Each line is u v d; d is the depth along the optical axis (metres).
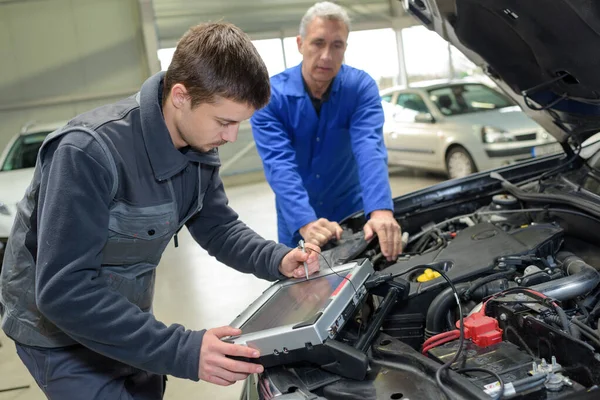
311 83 2.30
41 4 8.30
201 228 1.63
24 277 1.32
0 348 3.48
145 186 1.26
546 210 1.87
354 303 1.32
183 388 2.81
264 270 1.55
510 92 2.12
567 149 2.21
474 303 1.48
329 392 1.18
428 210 2.23
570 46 1.56
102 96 8.70
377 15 9.29
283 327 1.20
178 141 1.27
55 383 1.39
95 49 8.55
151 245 1.33
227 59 1.09
